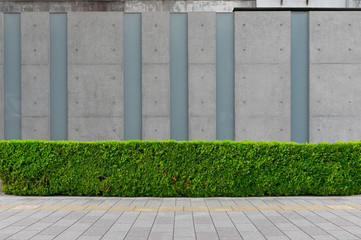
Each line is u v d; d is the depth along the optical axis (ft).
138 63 33.78
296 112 33.63
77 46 33.37
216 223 16.67
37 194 23.54
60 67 33.65
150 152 22.93
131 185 23.04
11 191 23.56
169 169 22.86
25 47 33.32
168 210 19.33
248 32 33.63
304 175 22.95
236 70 33.47
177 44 33.86
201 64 33.53
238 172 22.90
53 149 23.17
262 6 40.73
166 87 33.45
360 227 15.96
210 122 33.32
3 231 15.34
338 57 33.47
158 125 33.35
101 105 33.30
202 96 33.37
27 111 33.14
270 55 33.47
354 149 23.26
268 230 15.52
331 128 33.09
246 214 18.40
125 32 33.86
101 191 24.07
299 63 33.83
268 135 33.12
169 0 40.88
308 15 33.94
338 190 23.17
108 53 33.40
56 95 33.60
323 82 33.40
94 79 33.37
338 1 40.81
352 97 33.32
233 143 23.06
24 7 40.55
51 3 40.63
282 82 33.35
